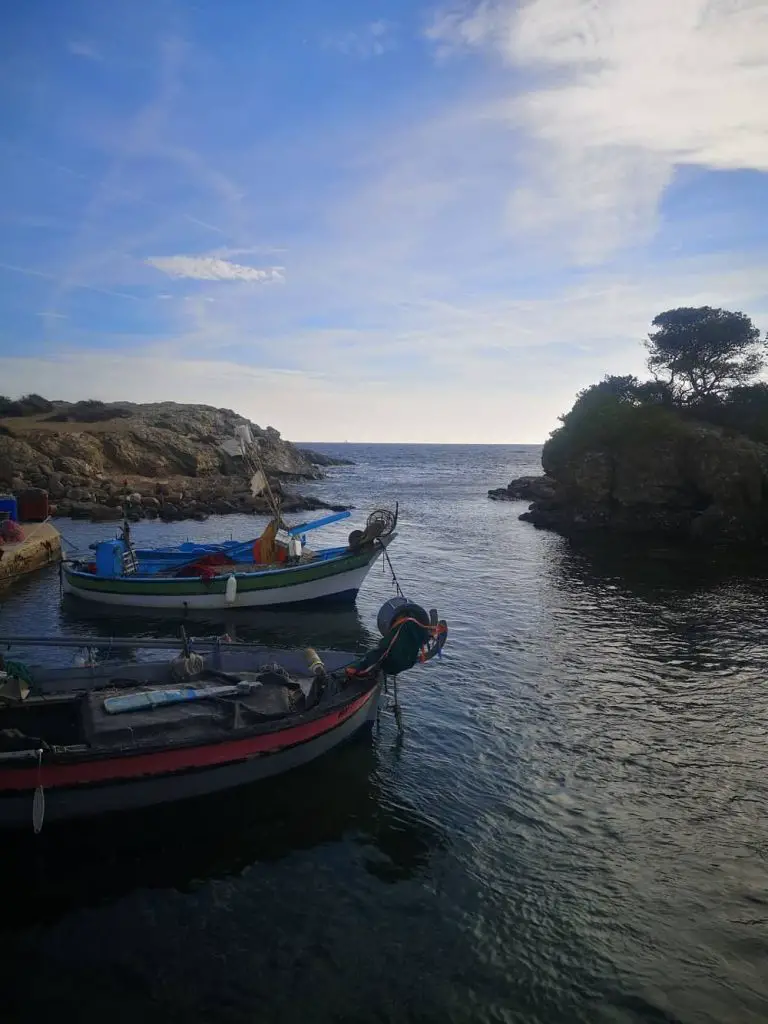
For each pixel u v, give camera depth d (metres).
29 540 29.44
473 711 13.80
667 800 10.51
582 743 12.41
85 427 71.19
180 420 80.94
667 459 45.16
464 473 115.50
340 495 71.12
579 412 55.66
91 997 6.62
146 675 11.76
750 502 41.41
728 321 58.00
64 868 8.67
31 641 12.43
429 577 28.53
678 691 15.10
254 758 9.70
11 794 8.29
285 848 9.16
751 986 6.91
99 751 8.49
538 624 20.92
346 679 11.83
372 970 7.02
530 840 9.40
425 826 9.70
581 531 44.66
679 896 8.29
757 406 51.31
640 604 23.88
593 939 7.54
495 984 6.88
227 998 6.63
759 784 11.02
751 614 22.45
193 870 8.67
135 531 41.44
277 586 21.91
